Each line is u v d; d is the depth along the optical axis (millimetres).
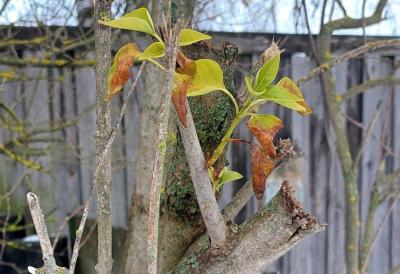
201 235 778
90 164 2176
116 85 565
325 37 1414
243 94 671
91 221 2090
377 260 2102
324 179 2012
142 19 560
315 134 1977
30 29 2006
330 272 2072
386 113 1626
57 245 2162
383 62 1947
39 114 2188
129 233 1047
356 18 1397
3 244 1964
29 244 2170
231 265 657
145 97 1062
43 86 2170
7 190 2225
